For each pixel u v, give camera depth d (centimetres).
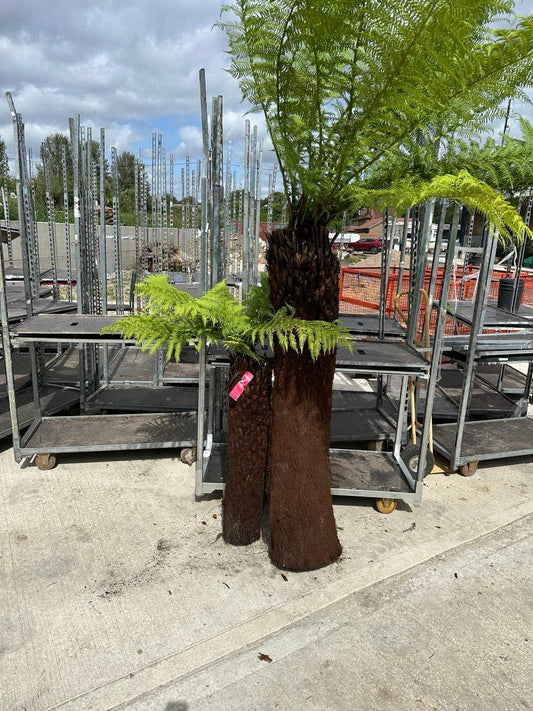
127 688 215
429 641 246
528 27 178
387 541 328
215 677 222
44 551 305
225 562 300
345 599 273
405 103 213
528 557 317
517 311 618
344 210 255
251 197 726
